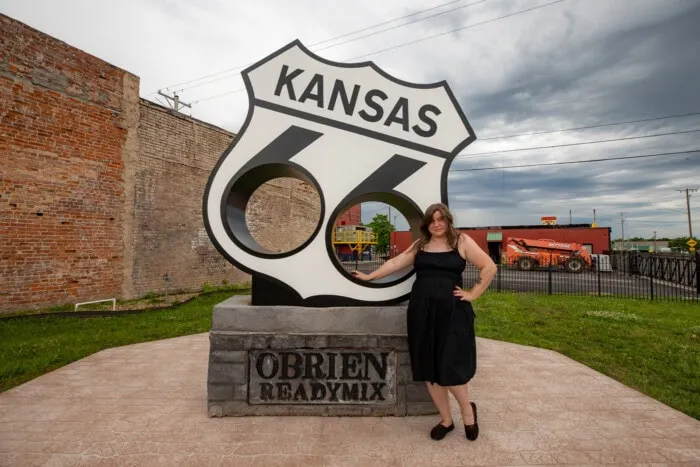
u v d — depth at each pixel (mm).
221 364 2631
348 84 2975
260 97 2926
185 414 2654
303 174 2930
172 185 9484
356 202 3098
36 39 6902
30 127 6797
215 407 2609
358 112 2949
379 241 38406
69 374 3555
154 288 8992
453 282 2270
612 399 2998
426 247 2426
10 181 6539
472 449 2203
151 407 2779
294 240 14297
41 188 6941
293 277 2801
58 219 7180
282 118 2920
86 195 7629
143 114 8797
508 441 2303
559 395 3084
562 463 2064
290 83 2951
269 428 2441
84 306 7480
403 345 2654
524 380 3459
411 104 2979
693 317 6906
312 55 2988
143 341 4961
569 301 8922
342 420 2564
